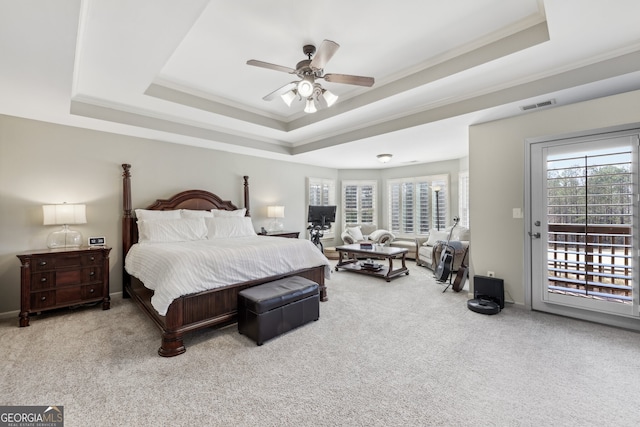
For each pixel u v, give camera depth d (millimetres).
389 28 2432
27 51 2049
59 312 3363
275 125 4645
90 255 3383
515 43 2438
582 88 2680
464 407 1698
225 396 1818
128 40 2156
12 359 2270
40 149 3479
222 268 2783
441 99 3443
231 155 5410
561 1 1843
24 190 3381
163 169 4500
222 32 2461
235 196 5465
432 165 6840
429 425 1559
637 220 2641
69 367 2156
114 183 4020
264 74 3225
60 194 3607
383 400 1770
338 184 7805
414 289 4254
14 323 3035
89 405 1733
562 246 3070
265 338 2545
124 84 2943
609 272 2803
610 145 2754
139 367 2160
